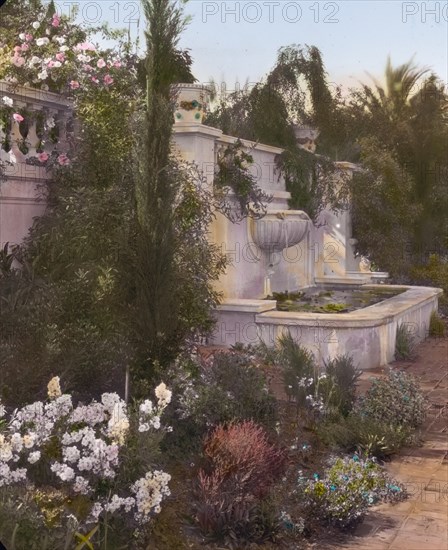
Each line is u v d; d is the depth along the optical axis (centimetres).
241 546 509
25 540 431
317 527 552
